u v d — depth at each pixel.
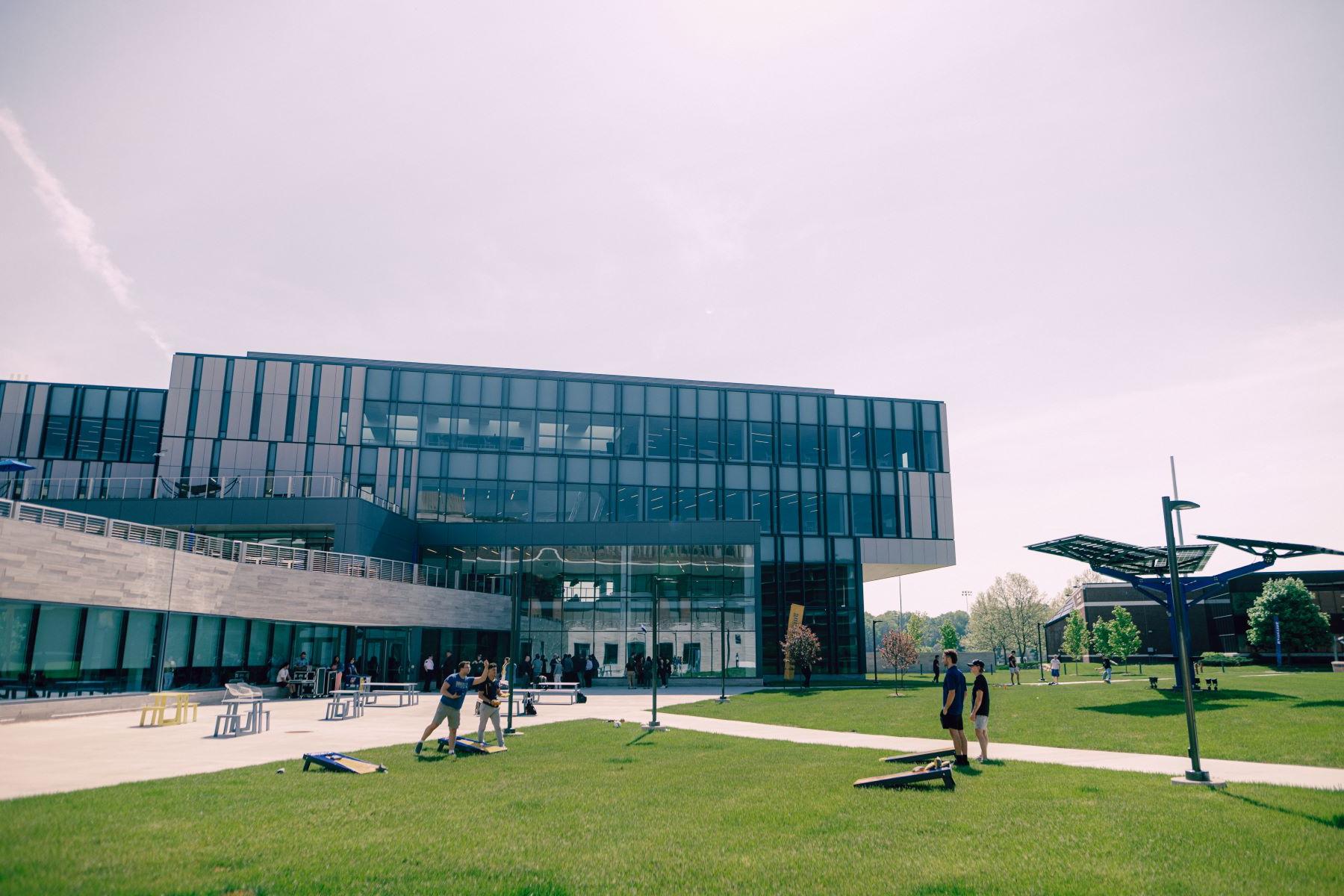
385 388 59.03
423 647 43.81
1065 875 7.28
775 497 64.56
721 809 10.43
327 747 17.36
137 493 42.81
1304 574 78.69
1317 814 9.89
